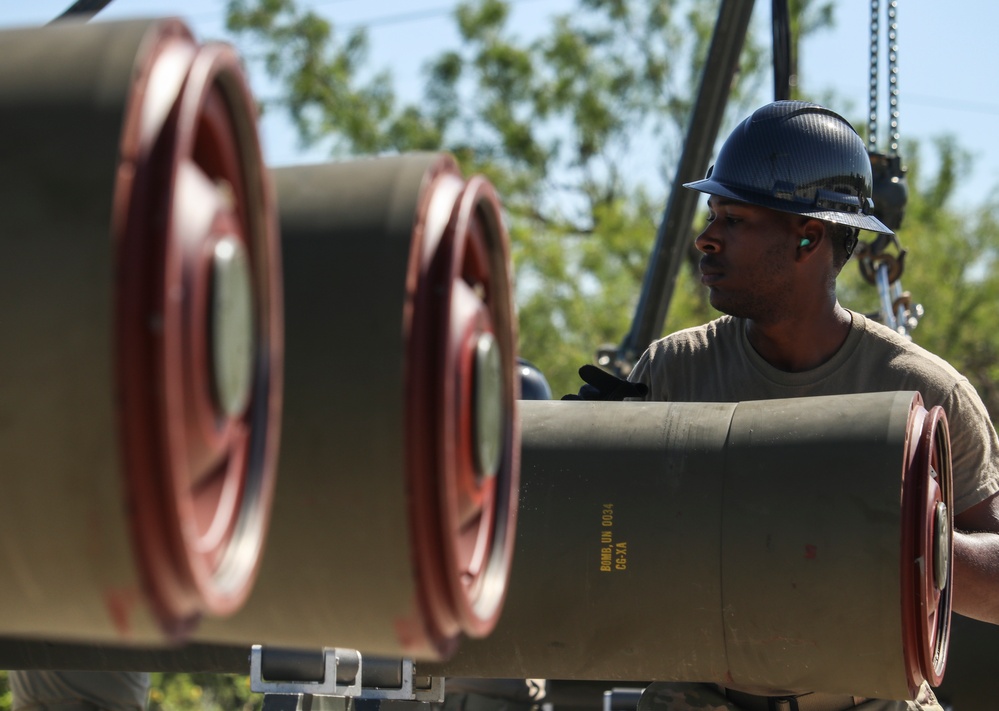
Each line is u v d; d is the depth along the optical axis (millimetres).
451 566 1845
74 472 1462
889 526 2777
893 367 3984
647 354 4406
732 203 4035
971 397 3949
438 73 22609
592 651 2961
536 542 2961
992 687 4465
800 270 4004
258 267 1653
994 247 22031
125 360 1376
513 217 22312
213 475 1608
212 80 1519
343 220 1940
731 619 2855
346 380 1868
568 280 19391
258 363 1661
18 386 1458
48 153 1471
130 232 1396
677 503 2916
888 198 5695
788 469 2885
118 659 3238
